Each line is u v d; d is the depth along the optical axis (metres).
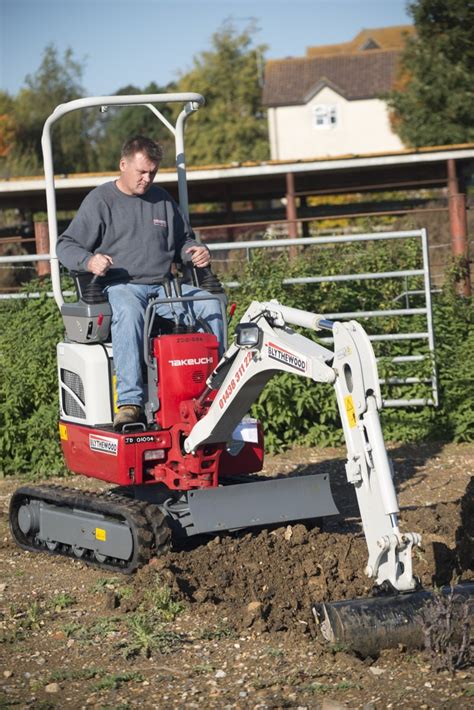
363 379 6.22
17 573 8.27
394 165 24.84
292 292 13.66
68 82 70.12
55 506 8.82
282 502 8.04
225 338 8.41
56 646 6.51
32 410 12.45
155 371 8.06
